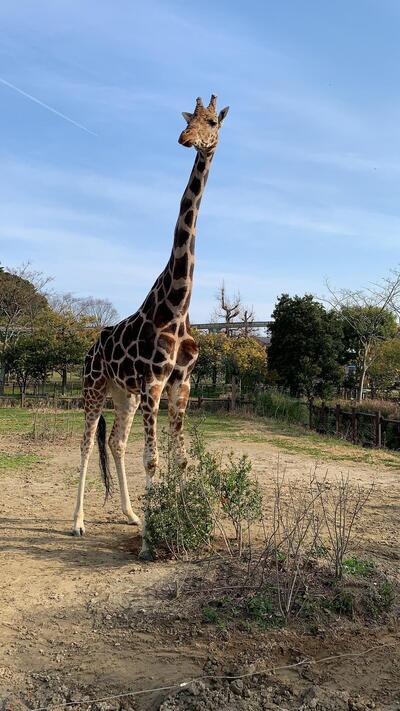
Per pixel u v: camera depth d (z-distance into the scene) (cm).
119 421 667
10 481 888
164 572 488
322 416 1672
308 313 2298
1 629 412
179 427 578
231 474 537
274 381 2348
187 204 561
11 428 1516
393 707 337
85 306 4469
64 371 2472
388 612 440
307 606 426
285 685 352
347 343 2644
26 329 2823
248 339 2617
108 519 681
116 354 600
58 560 534
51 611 434
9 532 622
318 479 897
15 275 3033
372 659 384
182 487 529
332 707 333
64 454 1157
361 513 696
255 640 393
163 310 556
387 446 1359
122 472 668
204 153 554
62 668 367
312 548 505
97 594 456
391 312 2720
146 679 355
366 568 494
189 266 556
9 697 339
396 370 2577
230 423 1711
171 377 571
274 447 1244
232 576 468
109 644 392
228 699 337
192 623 410
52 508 731
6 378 2825
